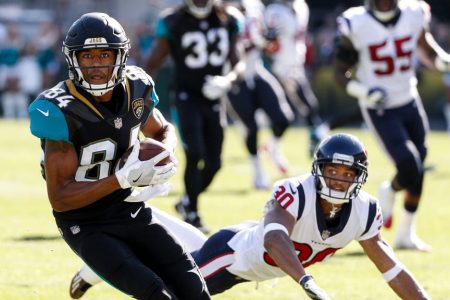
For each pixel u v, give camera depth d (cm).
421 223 2881
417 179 2416
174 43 2667
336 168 1472
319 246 1555
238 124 3684
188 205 2578
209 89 2595
